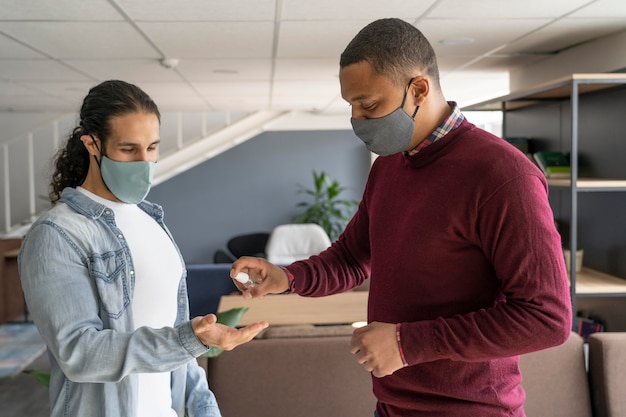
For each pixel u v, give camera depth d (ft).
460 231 3.82
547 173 10.20
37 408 12.00
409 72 3.82
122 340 3.40
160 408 4.18
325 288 4.96
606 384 6.90
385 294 4.23
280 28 10.21
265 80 16.48
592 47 11.63
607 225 10.03
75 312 3.49
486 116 16.55
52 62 13.30
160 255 4.21
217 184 27.89
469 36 11.18
